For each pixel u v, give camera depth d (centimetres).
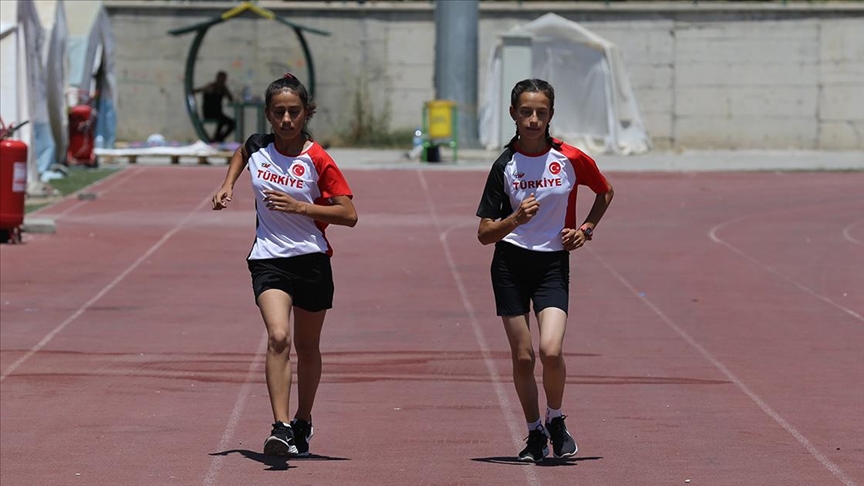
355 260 5959
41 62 9588
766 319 4469
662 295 5000
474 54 13025
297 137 2469
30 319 4369
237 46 14862
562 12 14800
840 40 14450
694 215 7862
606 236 6875
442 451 2669
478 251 6297
